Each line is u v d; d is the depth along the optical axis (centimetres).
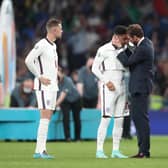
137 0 9044
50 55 3528
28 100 5738
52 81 3538
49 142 5312
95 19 8675
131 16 8869
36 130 5400
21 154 3922
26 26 8625
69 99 5403
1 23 5625
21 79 6462
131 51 3672
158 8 9062
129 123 5722
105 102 3675
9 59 5659
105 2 8925
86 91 5716
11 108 5428
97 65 3684
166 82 7538
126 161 3384
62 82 5394
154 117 6862
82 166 3081
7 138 5372
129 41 3659
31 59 3512
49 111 3556
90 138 5659
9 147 4569
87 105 5769
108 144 5062
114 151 3706
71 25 8562
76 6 8825
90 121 5650
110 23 8700
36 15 8738
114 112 3700
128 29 3600
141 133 3609
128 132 5753
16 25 8631
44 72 3525
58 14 8725
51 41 3556
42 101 3534
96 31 8531
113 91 3662
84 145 4891
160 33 8625
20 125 5388
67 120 5409
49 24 3547
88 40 8288
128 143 5203
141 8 8994
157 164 3219
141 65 3578
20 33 8450
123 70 3678
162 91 7475
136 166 3094
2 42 5609
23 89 5706
